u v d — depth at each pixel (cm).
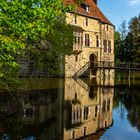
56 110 2392
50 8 1186
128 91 3812
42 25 1170
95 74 5988
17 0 1093
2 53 1221
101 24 6275
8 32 1152
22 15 1110
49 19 1238
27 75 3516
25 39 1417
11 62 1236
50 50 1975
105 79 5644
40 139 1608
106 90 3869
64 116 2195
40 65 1919
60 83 4325
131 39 9138
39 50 1841
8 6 1091
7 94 2683
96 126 1952
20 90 2522
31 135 1677
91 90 3809
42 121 1994
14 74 1758
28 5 1130
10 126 1827
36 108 2402
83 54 5741
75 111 2409
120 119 2178
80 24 5688
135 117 2248
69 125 1944
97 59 6128
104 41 6372
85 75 5703
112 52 6700
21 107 2381
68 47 2241
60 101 2816
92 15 6009
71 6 1337
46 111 2320
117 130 1869
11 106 2341
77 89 3800
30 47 1644
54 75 5016
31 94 3081
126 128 1919
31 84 3244
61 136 1683
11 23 1103
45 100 2802
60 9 1297
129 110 2533
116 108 2612
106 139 1667
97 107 2631
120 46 9519
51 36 1945
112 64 6400
